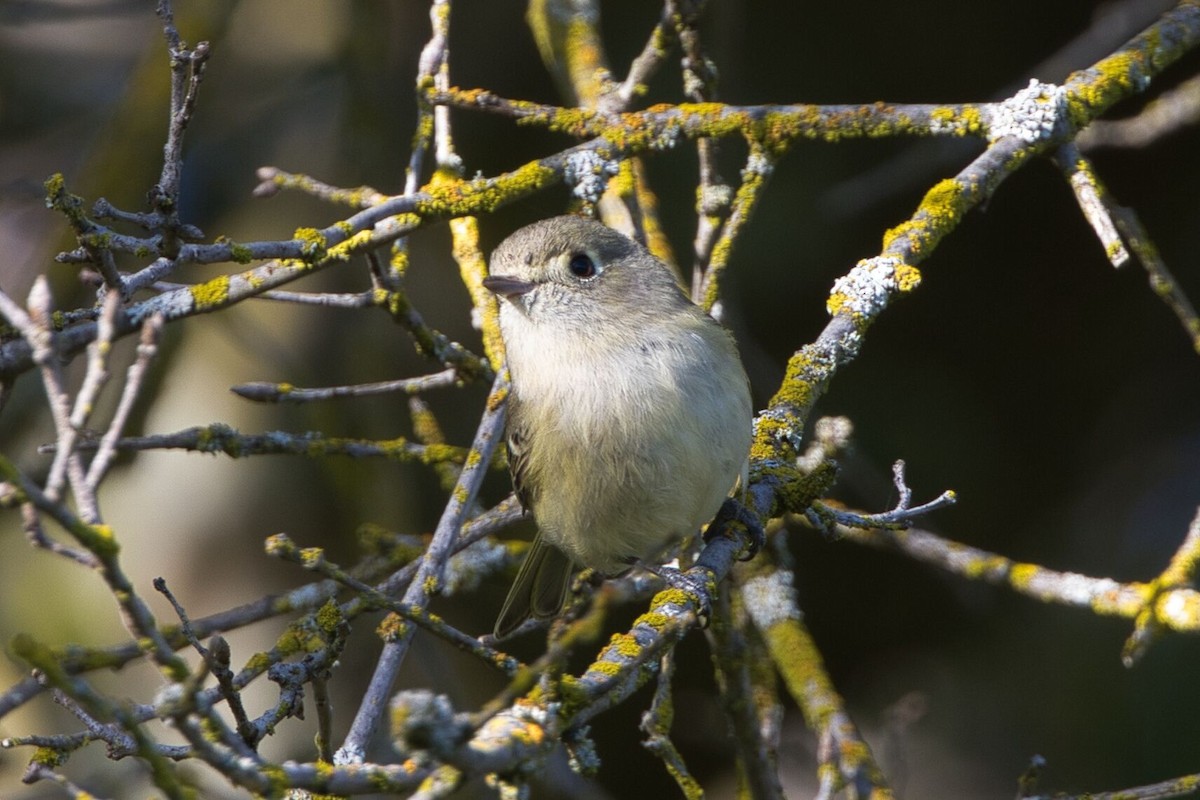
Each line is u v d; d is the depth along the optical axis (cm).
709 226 848
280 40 1195
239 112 1151
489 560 901
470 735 380
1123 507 1361
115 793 904
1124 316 1437
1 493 404
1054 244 1456
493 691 1270
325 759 533
